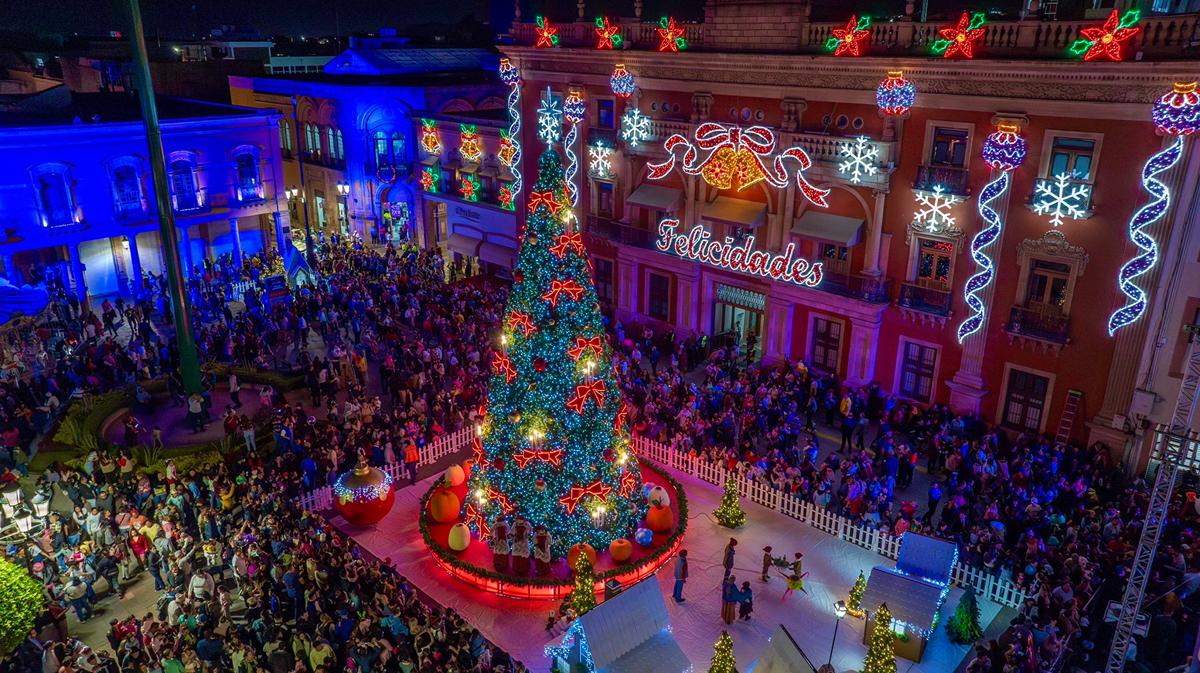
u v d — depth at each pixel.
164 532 20.39
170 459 25.50
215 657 17.48
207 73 61.88
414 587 20.67
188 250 44.25
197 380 29.25
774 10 28.81
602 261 38.59
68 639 17.47
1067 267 24.31
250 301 38.47
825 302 29.98
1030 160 24.23
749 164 30.77
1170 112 20.83
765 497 24.09
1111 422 23.97
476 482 21.25
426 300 38.28
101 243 42.34
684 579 19.89
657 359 32.41
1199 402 22.16
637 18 33.41
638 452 26.94
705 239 33.03
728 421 26.47
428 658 16.30
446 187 48.88
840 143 28.02
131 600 20.05
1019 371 26.00
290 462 24.58
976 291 26.20
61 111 43.88
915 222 27.17
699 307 34.91
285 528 21.14
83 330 36.00
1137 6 23.20
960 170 25.66
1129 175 22.39
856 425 26.88
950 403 27.72
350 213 52.81
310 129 54.50
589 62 35.62
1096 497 21.77
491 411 20.27
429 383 29.83
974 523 21.55
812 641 18.75
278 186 47.22
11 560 20.36
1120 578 18.86
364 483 22.52
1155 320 22.56
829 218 29.38
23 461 25.20
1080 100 22.69
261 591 18.59
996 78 24.14
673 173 33.94
